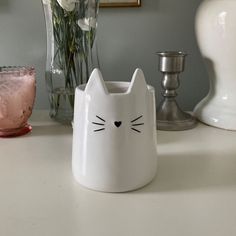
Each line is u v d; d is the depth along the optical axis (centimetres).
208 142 55
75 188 40
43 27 72
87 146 38
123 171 38
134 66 74
